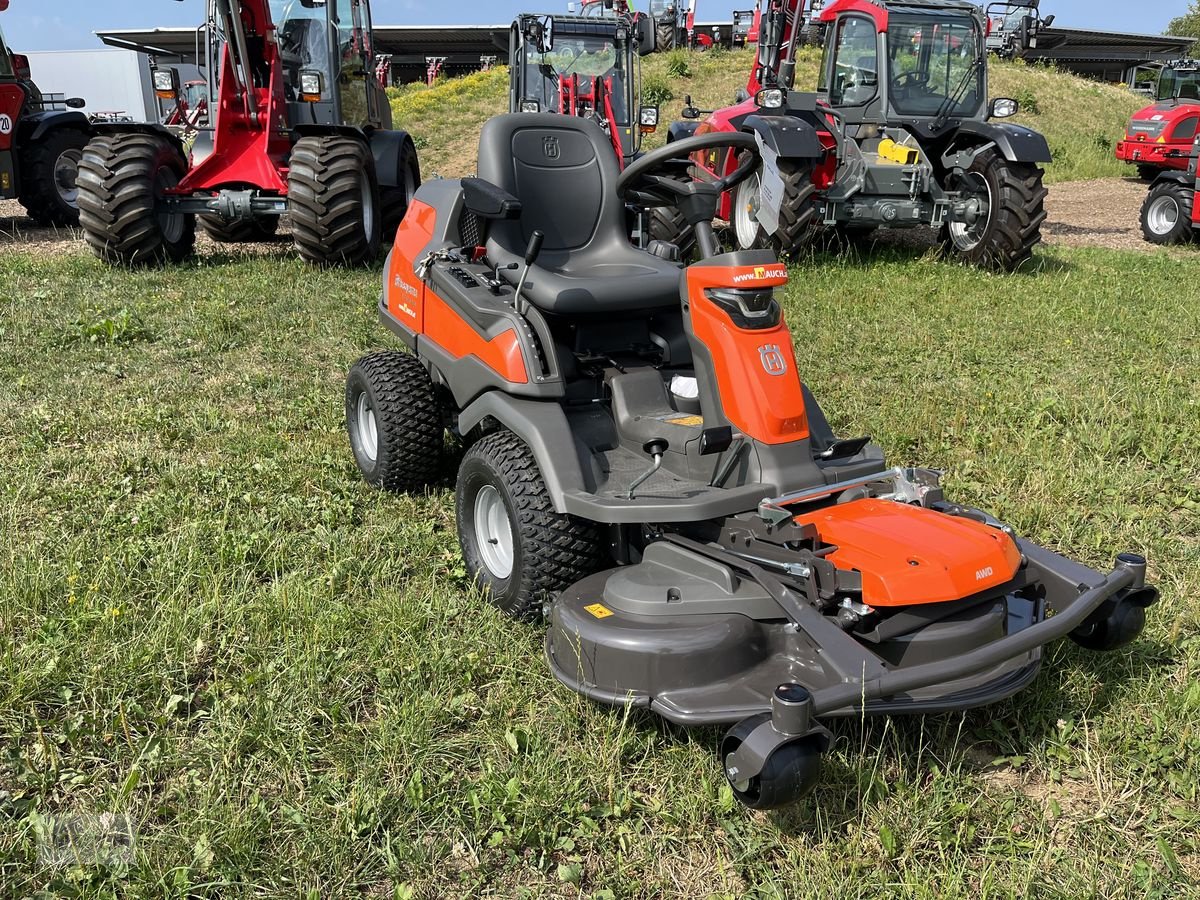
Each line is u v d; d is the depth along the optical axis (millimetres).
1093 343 6965
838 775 2682
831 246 10938
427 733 2838
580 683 2764
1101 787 2691
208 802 2584
